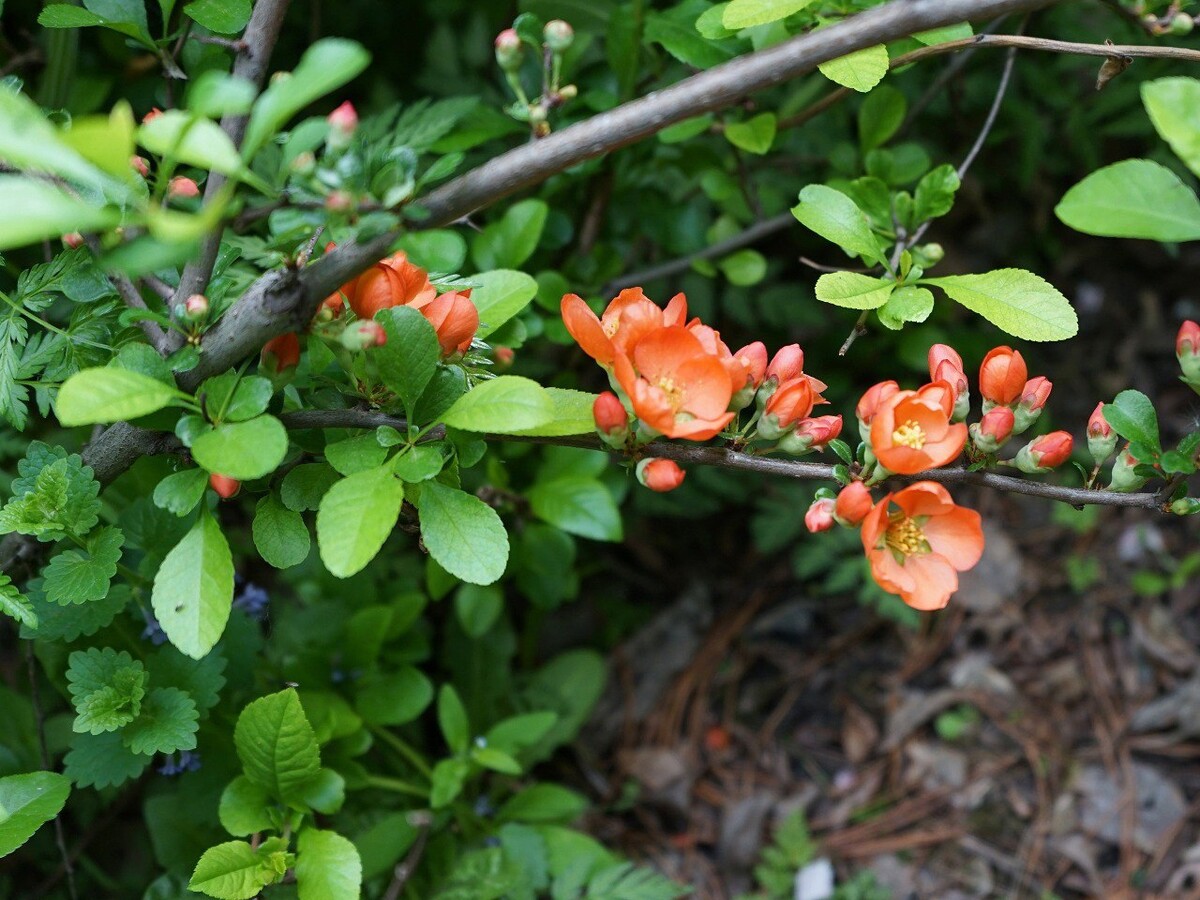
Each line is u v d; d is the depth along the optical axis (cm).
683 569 101
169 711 55
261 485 52
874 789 88
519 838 74
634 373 49
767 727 93
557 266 78
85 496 53
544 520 75
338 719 69
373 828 69
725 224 77
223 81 41
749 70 47
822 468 52
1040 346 108
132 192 43
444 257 61
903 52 64
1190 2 54
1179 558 97
